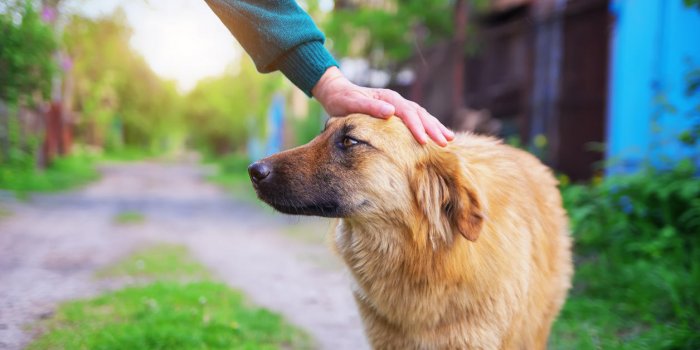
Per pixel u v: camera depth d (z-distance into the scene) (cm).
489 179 84
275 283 145
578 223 149
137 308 113
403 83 372
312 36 92
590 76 204
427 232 81
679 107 157
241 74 882
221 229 231
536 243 87
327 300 133
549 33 228
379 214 83
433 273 80
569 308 118
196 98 1267
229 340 103
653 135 164
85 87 693
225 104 1061
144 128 1127
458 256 79
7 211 234
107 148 910
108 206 284
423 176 82
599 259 140
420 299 81
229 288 131
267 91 512
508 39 264
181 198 351
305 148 87
